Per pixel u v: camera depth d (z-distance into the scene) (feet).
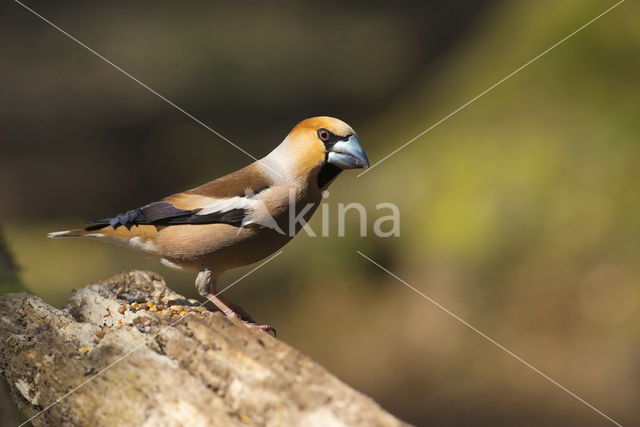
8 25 106.83
